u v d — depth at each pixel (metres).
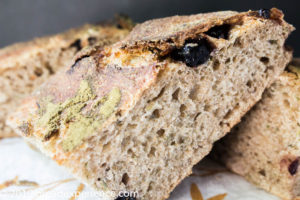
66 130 0.16
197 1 0.35
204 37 0.17
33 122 0.18
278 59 0.19
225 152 0.22
